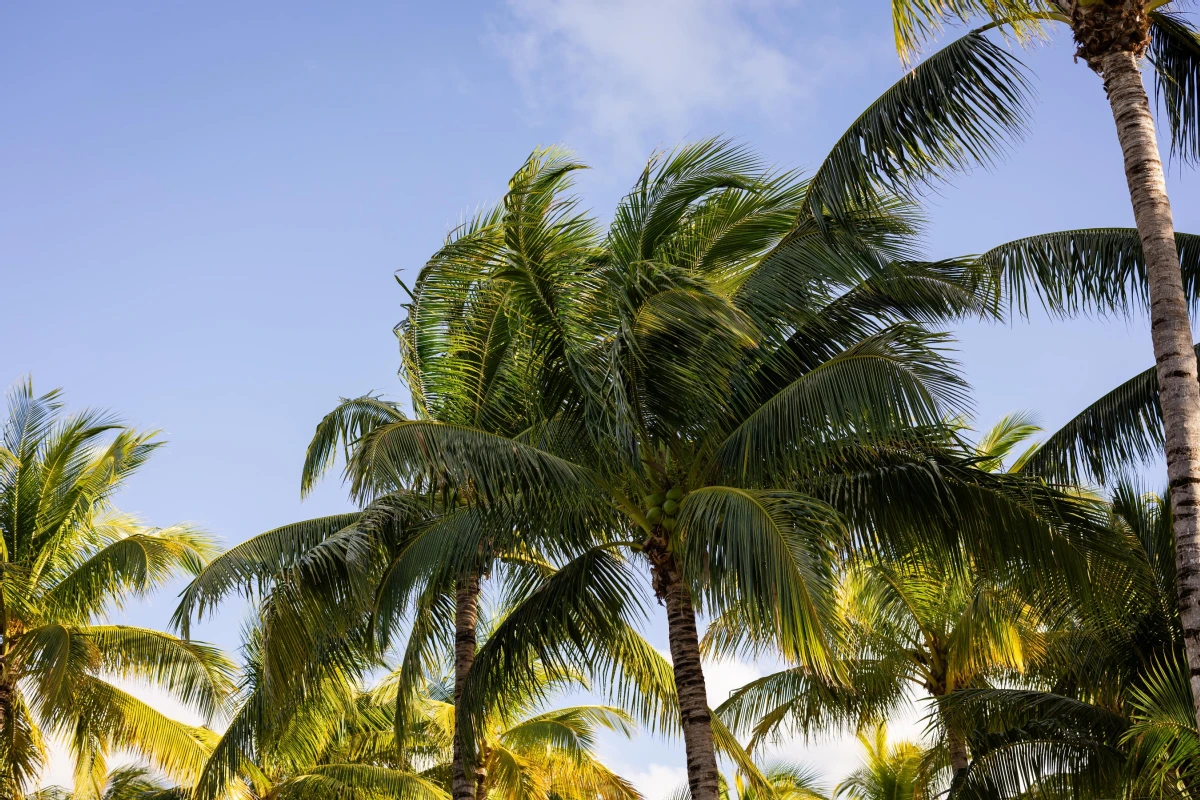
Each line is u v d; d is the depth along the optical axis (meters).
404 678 13.72
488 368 11.65
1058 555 10.69
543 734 20.47
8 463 18.34
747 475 10.36
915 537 10.77
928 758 15.91
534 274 10.45
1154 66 10.05
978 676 16.56
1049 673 14.74
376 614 12.22
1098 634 12.30
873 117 10.39
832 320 11.26
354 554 12.16
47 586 18.77
